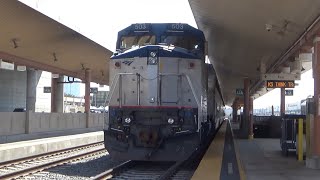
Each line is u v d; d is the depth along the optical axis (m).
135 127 13.98
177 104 13.98
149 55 14.11
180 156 13.95
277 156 16.98
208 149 18.88
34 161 17.25
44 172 13.71
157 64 14.02
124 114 14.13
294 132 17.05
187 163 15.30
